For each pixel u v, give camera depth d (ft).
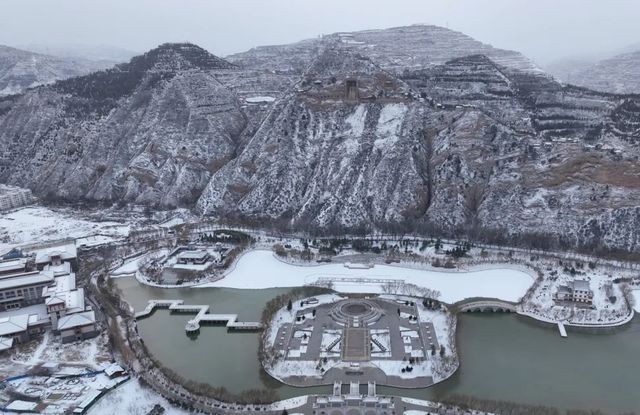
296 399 518.37
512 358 588.09
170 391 533.96
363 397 516.32
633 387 532.73
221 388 527.81
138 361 584.81
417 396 521.24
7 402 517.55
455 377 550.77
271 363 575.79
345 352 596.70
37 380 555.28
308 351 603.67
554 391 525.34
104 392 532.73
